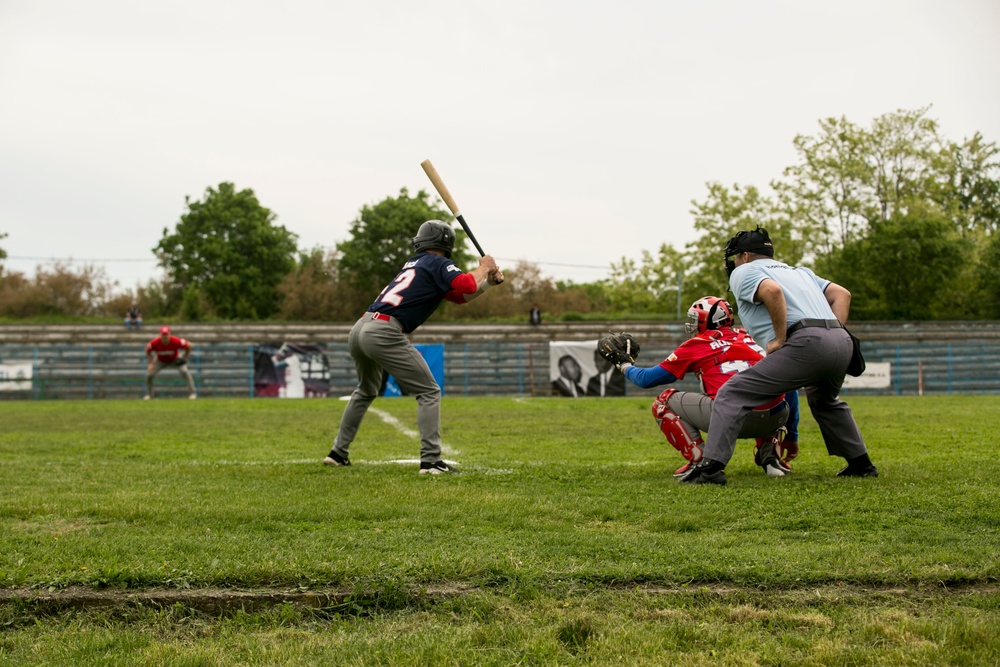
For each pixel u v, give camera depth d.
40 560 3.30
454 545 3.54
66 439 9.92
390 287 6.26
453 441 9.31
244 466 6.64
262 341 33.09
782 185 40.19
